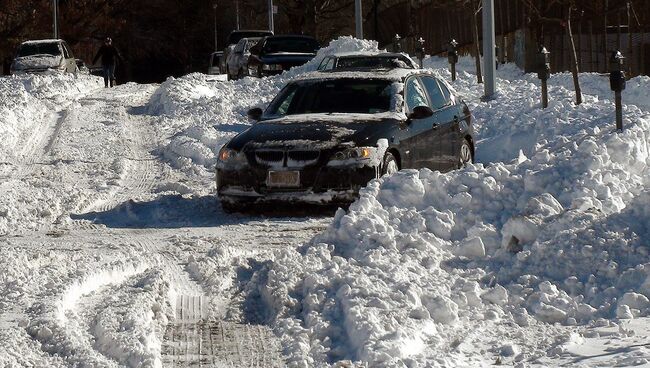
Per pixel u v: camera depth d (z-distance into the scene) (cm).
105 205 1858
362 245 1187
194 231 1582
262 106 3155
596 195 1330
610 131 1841
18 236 1534
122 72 11088
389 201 1346
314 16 8825
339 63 3031
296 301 1040
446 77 3794
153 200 1842
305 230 1581
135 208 1773
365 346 856
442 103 1950
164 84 3594
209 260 1261
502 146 2291
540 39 4616
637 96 3108
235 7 10725
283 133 1725
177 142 2523
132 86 4738
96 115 3297
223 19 11244
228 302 1095
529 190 1341
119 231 1589
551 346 884
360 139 1698
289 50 4800
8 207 1723
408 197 1345
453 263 1149
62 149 2608
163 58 11481
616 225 1116
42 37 9112
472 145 2047
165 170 2292
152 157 2512
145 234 1556
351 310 936
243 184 1703
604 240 1091
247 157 1703
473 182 1348
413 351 873
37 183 2034
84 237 1527
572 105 2369
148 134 2909
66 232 1574
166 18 11100
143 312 1000
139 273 1225
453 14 5981
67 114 3291
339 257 1145
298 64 4653
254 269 1228
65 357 872
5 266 1180
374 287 1020
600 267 1064
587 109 2320
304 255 1185
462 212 1310
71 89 4238
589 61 4409
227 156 1723
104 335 921
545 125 2267
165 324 1010
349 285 1023
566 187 1347
